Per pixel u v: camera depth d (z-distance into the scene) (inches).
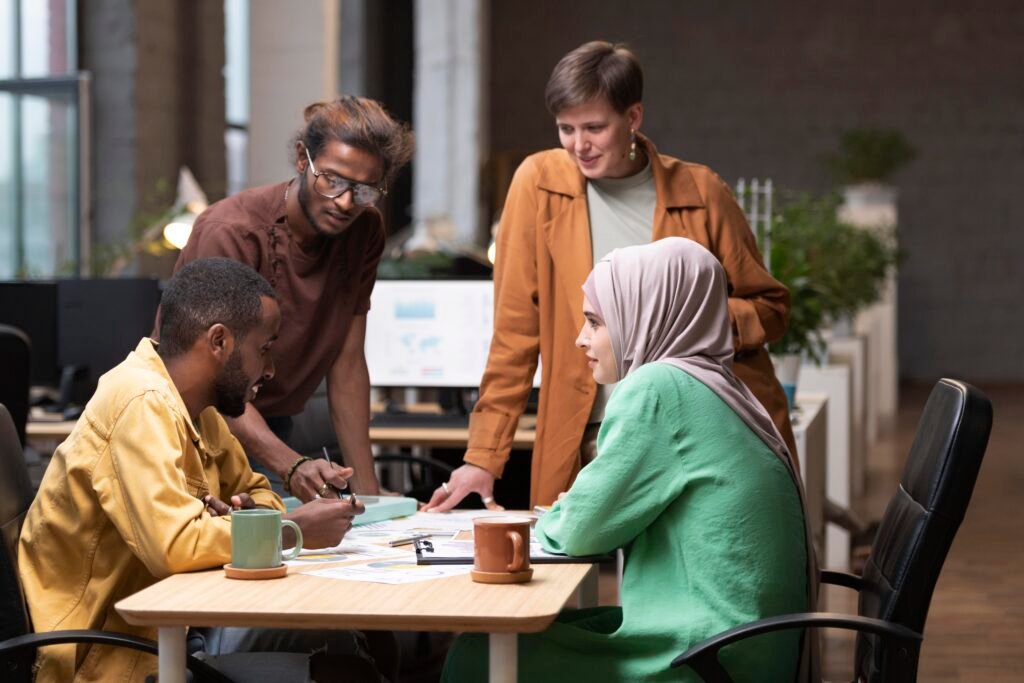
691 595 86.5
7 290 201.5
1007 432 434.3
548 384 124.0
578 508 88.0
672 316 92.0
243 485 104.7
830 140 634.2
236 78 476.1
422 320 195.5
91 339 202.8
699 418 87.7
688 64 642.8
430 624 73.5
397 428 182.1
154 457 86.2
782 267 210.1
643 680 84.9
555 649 87.2
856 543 227.9
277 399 123.4
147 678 87.4
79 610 89.1
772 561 86.7
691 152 644.1
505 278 126.5
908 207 634.2
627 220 124.3
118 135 390.6
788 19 635.5
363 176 111.9
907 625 84.7
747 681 85.8
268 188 120.6
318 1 445.7
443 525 103.7
